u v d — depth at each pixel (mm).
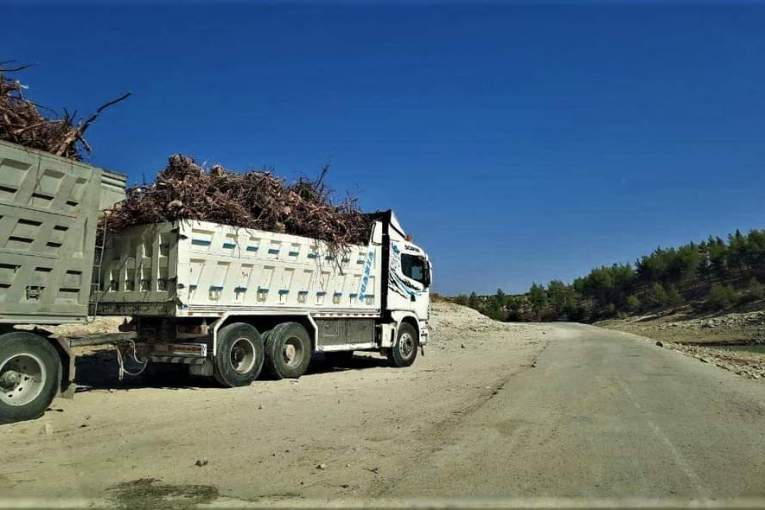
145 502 5629
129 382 13266
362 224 16719
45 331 9438
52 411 9609
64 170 9266
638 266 100812
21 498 5684
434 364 18500
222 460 7023
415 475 6484
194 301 12086
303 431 8531
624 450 7508
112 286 12656
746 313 65562
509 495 5832
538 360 19391
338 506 5531
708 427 8828
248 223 13172
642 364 18000
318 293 14945
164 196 12109
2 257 8656
